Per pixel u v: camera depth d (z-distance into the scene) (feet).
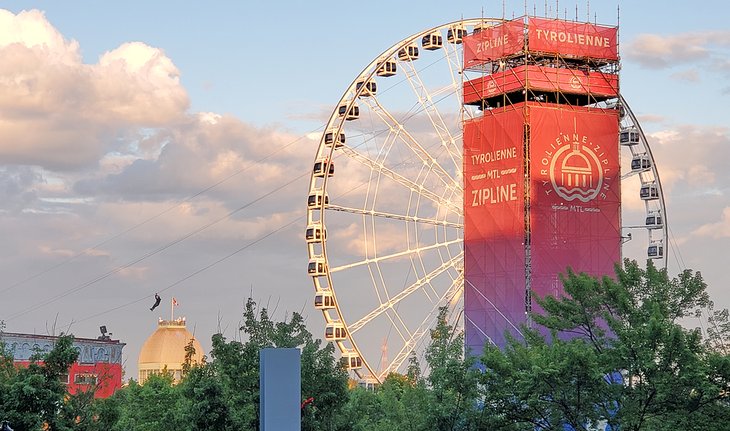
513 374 375.45
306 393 398.62
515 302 628.28
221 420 377.50
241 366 393.91
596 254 647.56
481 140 655.76
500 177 644.69
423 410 398.62
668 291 396.98
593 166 654.12
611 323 386.73
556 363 374.02
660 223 654.12
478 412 384.47
